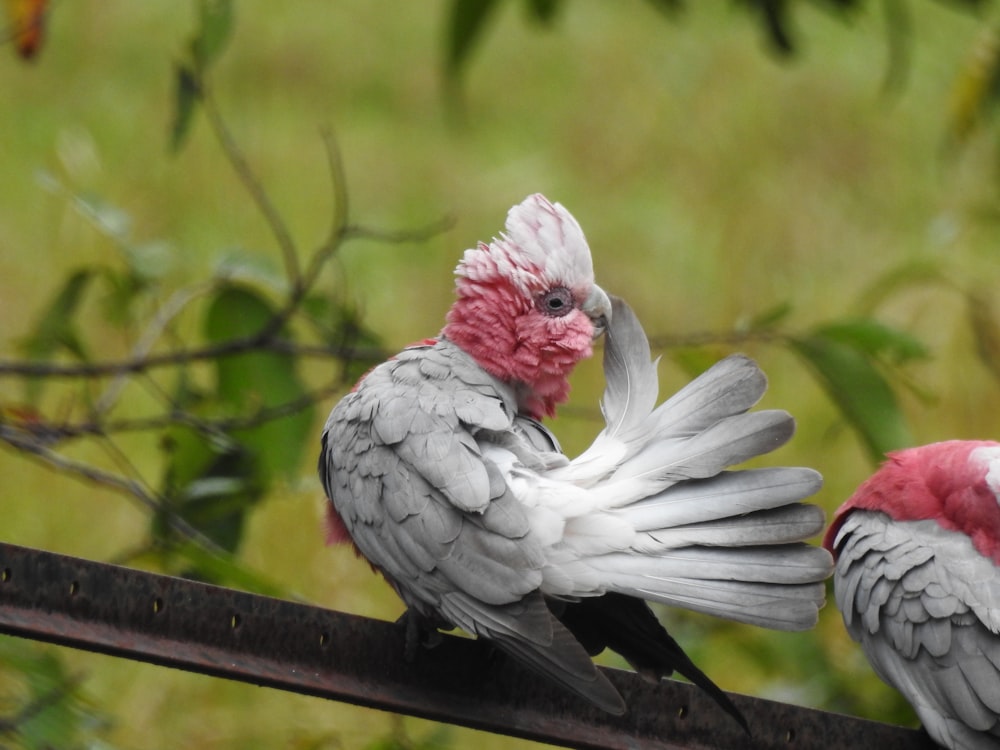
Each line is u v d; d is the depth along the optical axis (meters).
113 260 15.13
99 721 8.83
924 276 12.44
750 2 10.26
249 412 9.73
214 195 17.83
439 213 18.48
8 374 9.41
